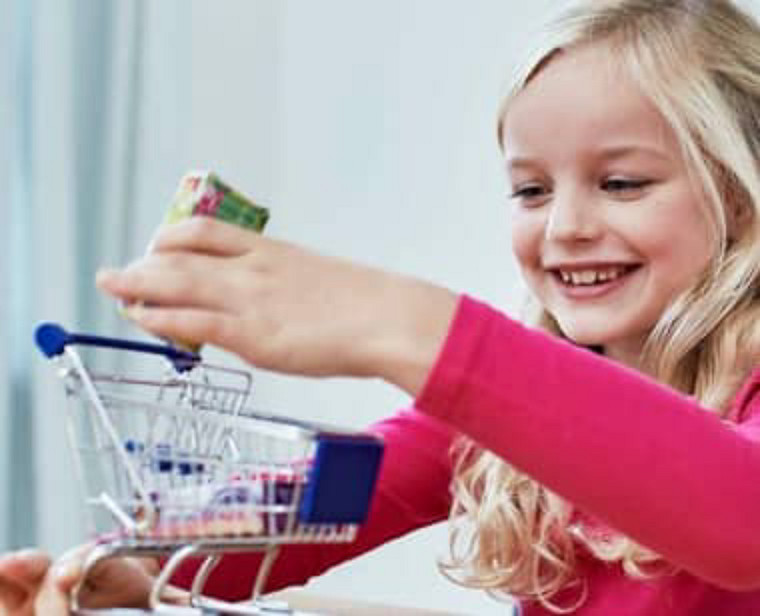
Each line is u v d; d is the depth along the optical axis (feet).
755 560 3.03
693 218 4.55
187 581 4.16
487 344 2.88
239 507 2.94
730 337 4.64
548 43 4.59
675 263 4.55
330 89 10.98
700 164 4.53
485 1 10.03
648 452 2.93
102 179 10.85
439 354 2.82
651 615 4.65
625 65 4.50
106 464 3.10
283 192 11.17
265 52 11.29
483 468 5.14
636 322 4.63
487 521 5.11
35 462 10.28
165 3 11.17
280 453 3.31
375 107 10.71
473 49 10.11
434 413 2.88
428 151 10.36
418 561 9.99
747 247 4.69
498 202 9.90
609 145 4.48
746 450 3.05
